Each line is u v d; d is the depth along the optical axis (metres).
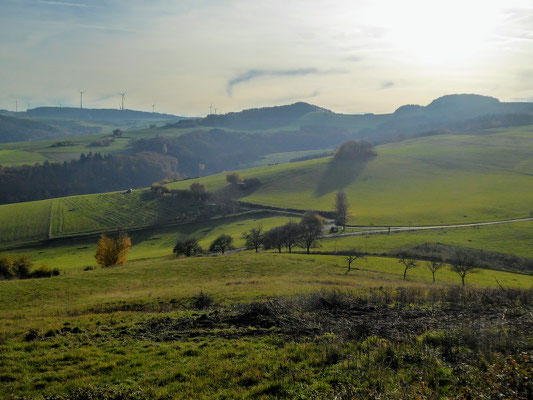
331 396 8.63
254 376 10.12
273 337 13.93
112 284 35.50
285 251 83.50
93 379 10.91
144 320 18.08
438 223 109.19
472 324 13.34
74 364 12.32
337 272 49.75
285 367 10.62
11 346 14.13
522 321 13.63
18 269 50.53
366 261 63.12
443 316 15.87
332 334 13.56
